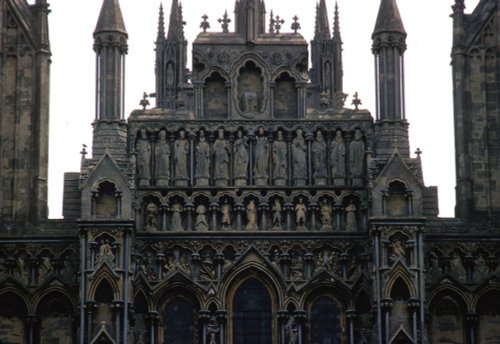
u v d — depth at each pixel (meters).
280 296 126.69
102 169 125.06
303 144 129.88
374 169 126.81
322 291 127.44
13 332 125.25
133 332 124.81
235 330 126.50
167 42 158.25
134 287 125.62
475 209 129.00
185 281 126.69
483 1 133.12
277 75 131.88
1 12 130.88
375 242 124.19
